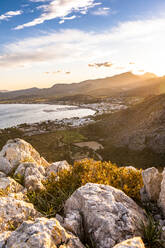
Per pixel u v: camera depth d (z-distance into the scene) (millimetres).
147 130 86750
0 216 5090
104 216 4941
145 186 7816
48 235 3799
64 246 3822
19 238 3766
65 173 9234
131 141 86625
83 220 5215
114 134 110812
